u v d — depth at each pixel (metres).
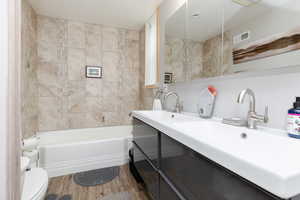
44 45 2.41
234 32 1.03
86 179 1.81
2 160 0.41
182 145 0.77
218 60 1.16
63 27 2.52
